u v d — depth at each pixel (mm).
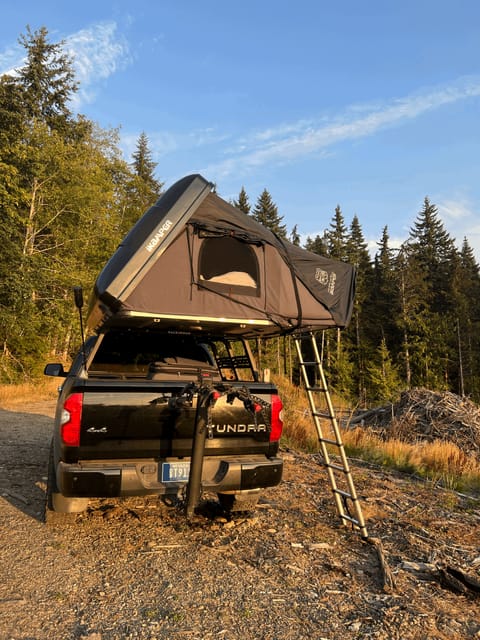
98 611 2873
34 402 16672
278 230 69812
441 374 49688
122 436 3719
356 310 54781
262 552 3875
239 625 2760
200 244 4051
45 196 22609
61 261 23797
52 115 30656
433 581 3457
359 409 19406
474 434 11438
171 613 2865
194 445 3664
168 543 4008
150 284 3822
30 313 20734
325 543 4152
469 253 82250
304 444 9633
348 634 2701
